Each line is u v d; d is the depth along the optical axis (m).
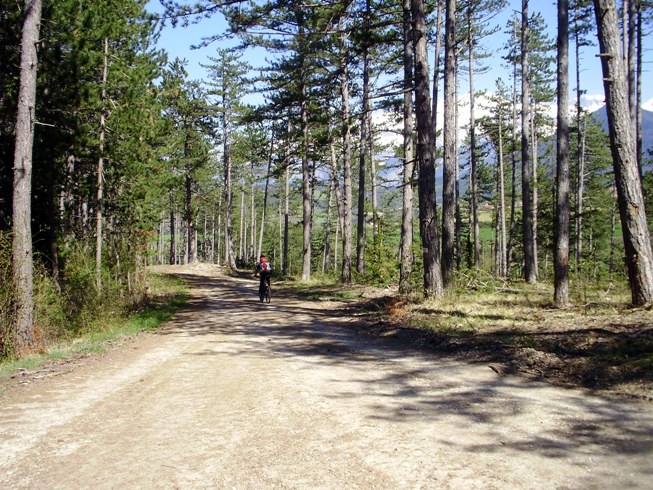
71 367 7.95
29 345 9.62
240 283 31.67
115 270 17.83
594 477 3.31
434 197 12.77
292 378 6.68
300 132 27.17
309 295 21.11
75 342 10.98
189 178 40.28
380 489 3.28
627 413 4.49
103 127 16.77
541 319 9.23
